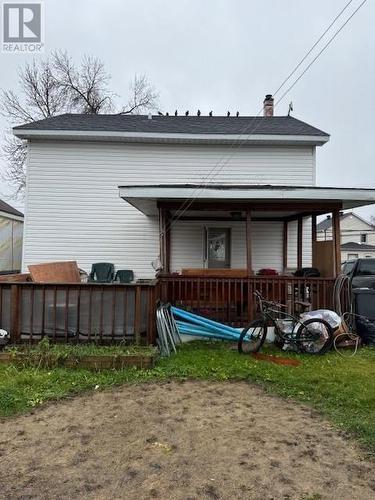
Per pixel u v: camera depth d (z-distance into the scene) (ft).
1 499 8.18
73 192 35.32
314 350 21.02
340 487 8.77
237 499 8.29
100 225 35.37
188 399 14.38
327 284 24.16
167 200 26.22
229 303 24.03
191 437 11.29
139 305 20.18
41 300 20.25
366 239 135.23
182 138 34.71
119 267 35.24
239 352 20.67
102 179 35.50
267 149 35.99
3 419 12.44
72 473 9.30
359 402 13.97
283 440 11.12
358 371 17.71
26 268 34.78
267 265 36.17
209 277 24.18
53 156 35.35
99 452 10.36
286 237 35.88
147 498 8.29
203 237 35.86
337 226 26.50
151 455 10.22
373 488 8.74
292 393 15.02
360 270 33.09
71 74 84.23
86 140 35.24
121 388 15.49
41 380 15.83
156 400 14.24
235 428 11.93
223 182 35.76
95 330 20.25
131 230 35.42
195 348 21.56
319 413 13.16
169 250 34.42
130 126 36.55
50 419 12.49
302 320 21.90
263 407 13.70
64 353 17.79
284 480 9.05
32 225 35.01
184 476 9.20
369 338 23.11
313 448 10.62
